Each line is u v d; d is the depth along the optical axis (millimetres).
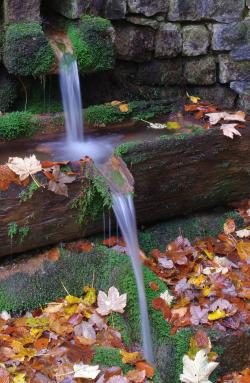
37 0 3246
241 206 3625
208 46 3719
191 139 3125
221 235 3418
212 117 3404
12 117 3182
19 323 2734
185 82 3824
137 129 3398
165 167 3104
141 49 3656
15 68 3162
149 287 2846
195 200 3373
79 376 2408
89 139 3281
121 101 3662
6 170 2723
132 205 2904
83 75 3496
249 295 2957
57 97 3455
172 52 3713
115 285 2846
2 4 3277
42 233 2918
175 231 3367
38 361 2521
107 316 2762
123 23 3576
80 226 3002
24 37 3113
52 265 2953
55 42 3326
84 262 2965
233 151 3301
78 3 3359
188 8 3621
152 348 2691
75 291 2906
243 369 2793
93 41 3303
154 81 3777
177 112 3627
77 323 2736
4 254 2914
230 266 3193
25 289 2848
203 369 2562
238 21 3641
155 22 3619
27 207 2789
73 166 2842
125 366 2508
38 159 2973
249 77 3709
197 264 3184
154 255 3193
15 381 2422
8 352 2551
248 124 3367
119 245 3072
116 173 2932
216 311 2812
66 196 2844
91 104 3641
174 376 2627
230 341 2725
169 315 2764
